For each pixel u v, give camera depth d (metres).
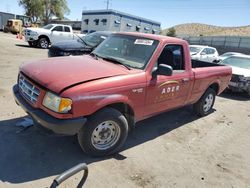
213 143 5.04
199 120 6.23
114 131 3.99
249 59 10.87
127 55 4.59
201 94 5.96
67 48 9.81
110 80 3.74
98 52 4.98
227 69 6.70
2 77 8.02
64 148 4.08
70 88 3.38
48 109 3.43
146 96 4.26
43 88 3.49
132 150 4.33
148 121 5.72
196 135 5.31
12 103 5.70
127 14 42.50
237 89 9.38
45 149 3.99
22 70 4.10
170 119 6.02
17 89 4.26
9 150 3.86
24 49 16.92
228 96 9.49
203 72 5.66
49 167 3.58
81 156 3.92
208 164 4.22
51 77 3.58
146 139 4.81
